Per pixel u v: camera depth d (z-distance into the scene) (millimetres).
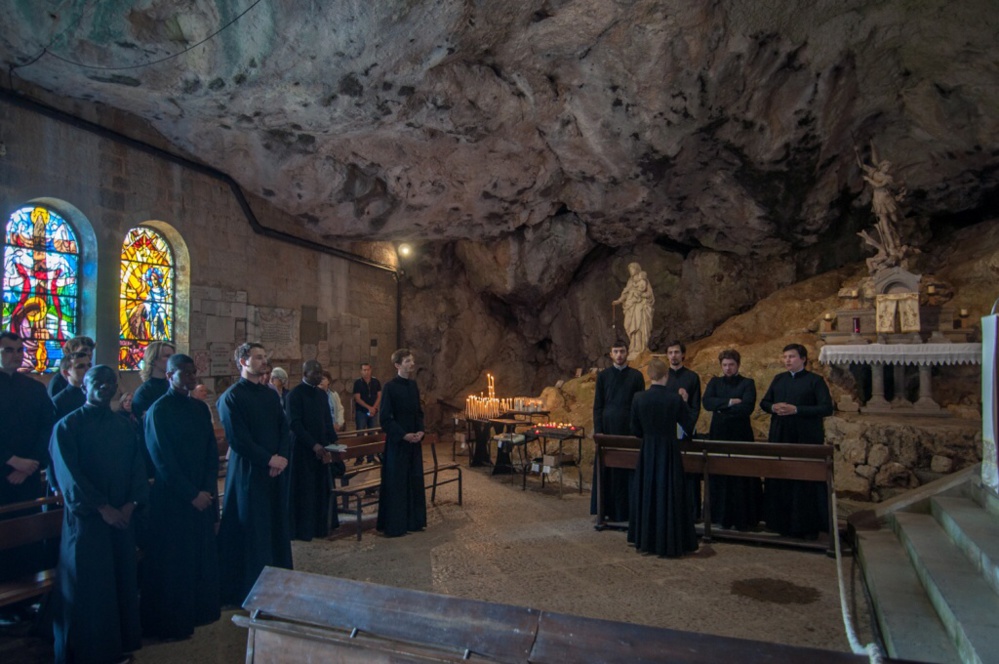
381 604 2357
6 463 4188
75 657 3219
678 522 5125
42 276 6867
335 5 6078
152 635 3732
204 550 3934
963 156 9430
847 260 11406
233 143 8539
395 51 6742
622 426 6188
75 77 6488
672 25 7457
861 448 7156
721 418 6023
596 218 11812
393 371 13352
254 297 9625
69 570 3271
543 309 14438
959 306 8719
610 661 1981
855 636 2627
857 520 5441
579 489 7785
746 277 11969
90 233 7195
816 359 8844
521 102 8742
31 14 5754
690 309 12430
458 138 9070
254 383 4480
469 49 7262
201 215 8672
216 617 3980
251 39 6395
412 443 5984
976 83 8406
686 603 4160
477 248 13422
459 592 4371
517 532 5914
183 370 3941
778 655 1873
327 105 7488
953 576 3523
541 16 7125
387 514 5816
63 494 3283
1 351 4281
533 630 2123
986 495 4539
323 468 5879
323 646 2359
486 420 9219
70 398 4863
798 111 9109
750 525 5836
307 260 10875
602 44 7828
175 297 8469
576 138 9648
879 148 10070
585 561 5047
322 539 5738
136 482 3512
